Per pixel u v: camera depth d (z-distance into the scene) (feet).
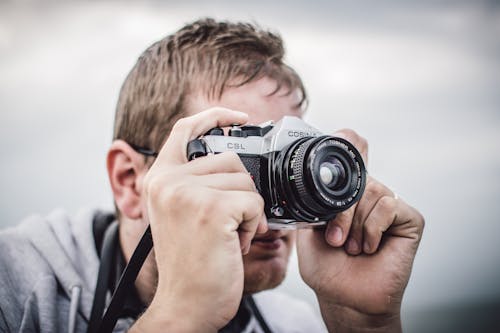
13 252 4.85
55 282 4.82
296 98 4.96
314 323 6.29
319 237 4.51
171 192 3.13
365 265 4.33
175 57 4.83
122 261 5.05
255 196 3.19
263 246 4.54
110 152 5.03
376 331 4.42
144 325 3.15
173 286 3.13
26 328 4.36
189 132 3.50
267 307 6.18
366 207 4.17
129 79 5.23
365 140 4.35
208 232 3.07
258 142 3.65
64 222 5.36
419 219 4.27
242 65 4.63
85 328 4.68
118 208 5.17
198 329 3.10
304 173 3.30
